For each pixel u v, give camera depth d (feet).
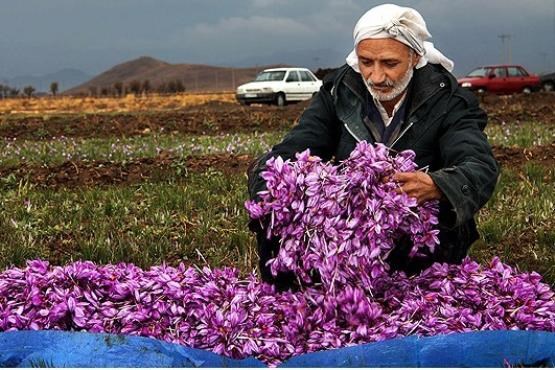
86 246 26.45
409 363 14.08
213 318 15.14
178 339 15.23
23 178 43.04
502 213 31.53
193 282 16.24
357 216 14.97
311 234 15.23
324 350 14.60
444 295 15.66
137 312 15.42
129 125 86.02
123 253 26.22
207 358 14.42
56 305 15.40
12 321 15.37
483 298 15.69
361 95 16.96
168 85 340.80
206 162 47.26
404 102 16.76
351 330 15.03
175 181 43.11
